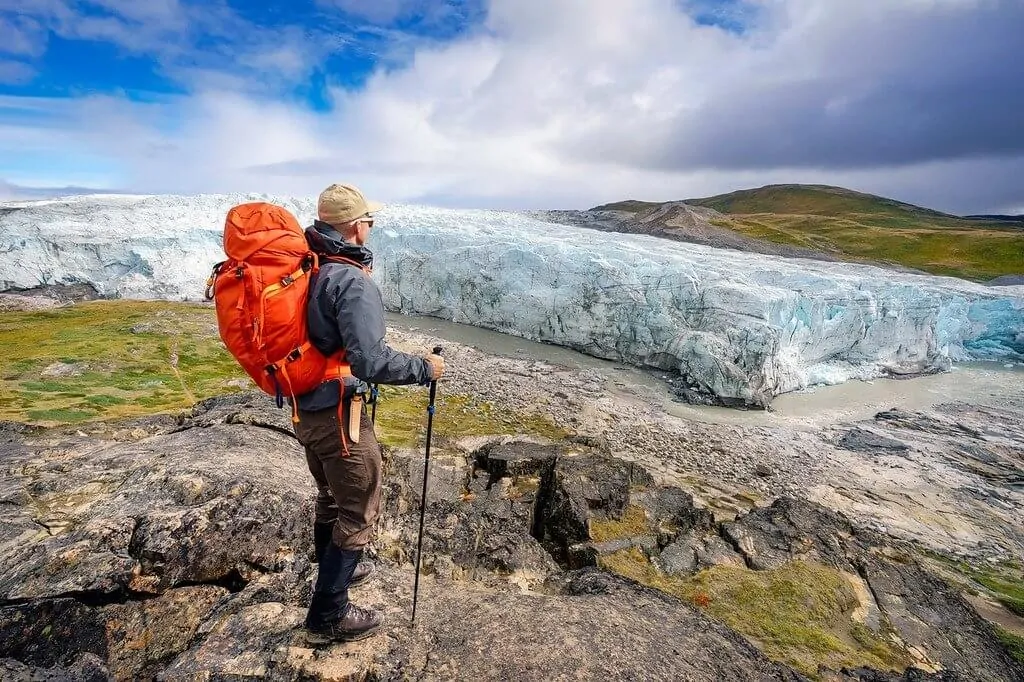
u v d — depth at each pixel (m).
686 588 12.50
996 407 40.44
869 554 14.52
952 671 10.70
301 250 3.39
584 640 4.98
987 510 25.88
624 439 31.55
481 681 4.25
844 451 32.06
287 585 5.48
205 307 53.56
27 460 10.54
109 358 35.62
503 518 9.75
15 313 48.50
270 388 3.51
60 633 5.93
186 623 6.44
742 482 27.27
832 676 9.52
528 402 35.88
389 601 5.09
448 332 54.38
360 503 3.96
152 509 7.35
